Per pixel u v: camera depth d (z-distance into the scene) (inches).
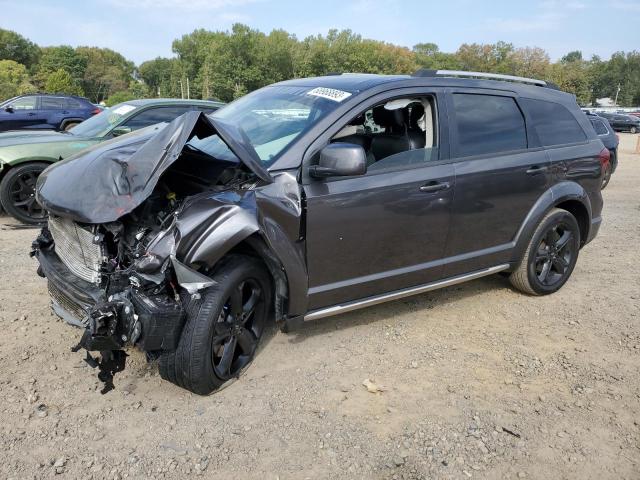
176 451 110.1
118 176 118.8
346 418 123.3
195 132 130.8
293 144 134.3
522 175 174.4
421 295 195.8
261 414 123.1
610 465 112.3
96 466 104.8
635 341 166.4
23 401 122.0
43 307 168.6
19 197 265.7
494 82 177.3
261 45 3577.8
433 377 142.0
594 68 4995.1
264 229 122.3
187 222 112.8
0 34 4606.3
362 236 142.6
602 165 204.4
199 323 117.3
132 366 138.3
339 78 163.8
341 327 166.9
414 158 152.6
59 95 646.5
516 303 192.4
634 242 281.9
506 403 131.9
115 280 112.5
